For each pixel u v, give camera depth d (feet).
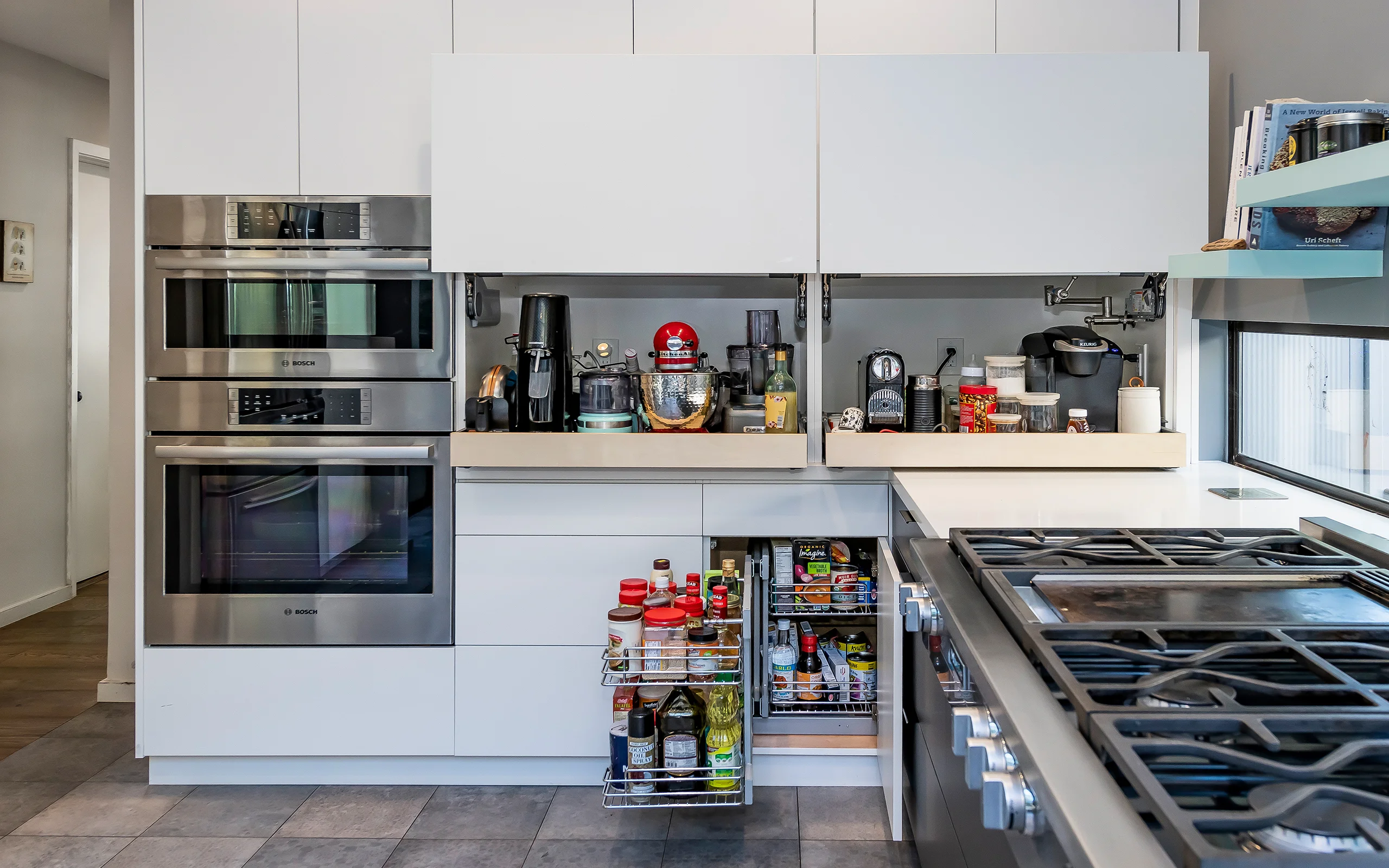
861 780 8.29
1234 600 4.06
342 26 7.90
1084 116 7.50
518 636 8.13
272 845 7.38
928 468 7.93
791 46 7.89
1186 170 7.50
